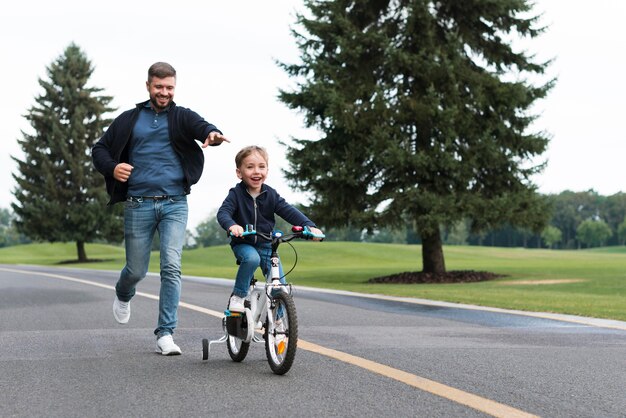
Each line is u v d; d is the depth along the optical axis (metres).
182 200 6.46
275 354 5.48
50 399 4.62
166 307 6.41
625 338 7.73
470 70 23.48
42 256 78.75
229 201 5.81
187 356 6.35
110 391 4.84
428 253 24.94
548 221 23.61
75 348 6.84
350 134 22.83
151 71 6.30
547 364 5.93
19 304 12.06
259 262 5.70
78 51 58.72
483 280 24.16
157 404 4.44
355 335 7.78
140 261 6.49
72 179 57.09
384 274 29.64
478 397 4.61
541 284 20.23
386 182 23.41
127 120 6.36
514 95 23.00
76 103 57.66
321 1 24.19
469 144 23.31
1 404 4.49
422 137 23.56
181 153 6.41
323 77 23.11
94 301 12.70
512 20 24.58
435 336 7.75
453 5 24.59
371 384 5.02
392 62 22.83
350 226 24.48
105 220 56.06
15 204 56.38
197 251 70.06
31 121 56.84
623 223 192.88
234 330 5.82
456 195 22.56
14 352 6.59
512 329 8.55
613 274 25.08
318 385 4.99
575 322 9.41
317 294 15.06
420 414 4.16
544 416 4.14
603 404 4.48
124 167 6.12
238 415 4.14
